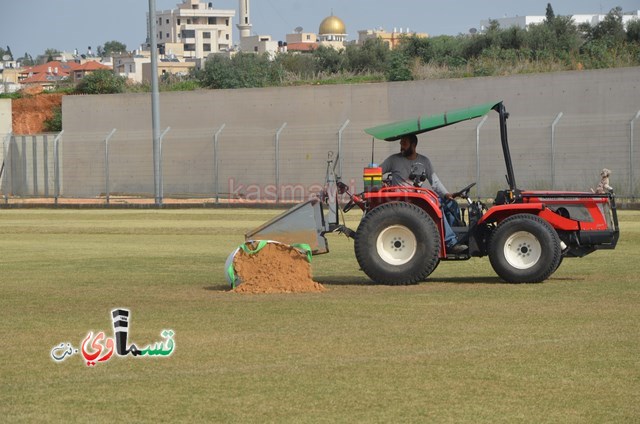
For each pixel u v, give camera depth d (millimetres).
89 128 78500
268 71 105500
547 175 59719
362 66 122750
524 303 20156
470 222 23812
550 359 14586
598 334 16500
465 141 61844
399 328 17234
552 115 61594
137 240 39219
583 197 24219
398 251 23359
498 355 14883
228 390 12945
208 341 16188
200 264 29594
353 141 66562
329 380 13422
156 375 13844
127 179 75000
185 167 72625
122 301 20969
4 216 57031
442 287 22969
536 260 23250
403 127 23953
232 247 35812
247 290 22391
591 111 60656
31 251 34250
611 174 57781
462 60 97875
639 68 59000
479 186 60781
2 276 26234
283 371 13984
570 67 84250
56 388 13180
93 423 11531
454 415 11688
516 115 63000
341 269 27953
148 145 74500
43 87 133250
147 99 76562
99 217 54812
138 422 11555
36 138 76312
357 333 16797
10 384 13406
